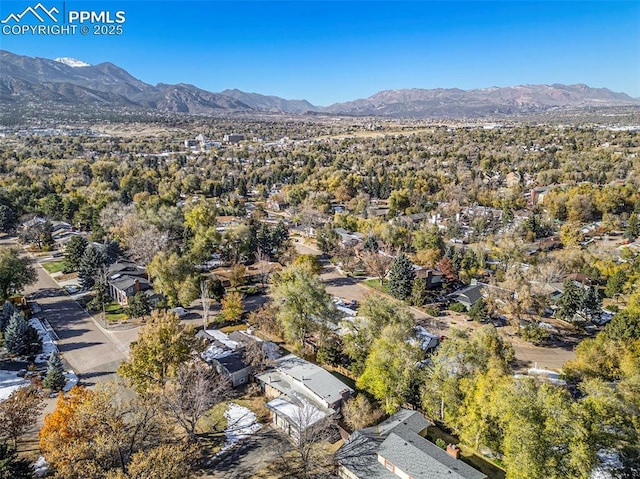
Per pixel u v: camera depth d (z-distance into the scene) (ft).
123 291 261.24
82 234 398.83
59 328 233.14
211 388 171.63
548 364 211.20
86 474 113.60
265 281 300.20
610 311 271.69
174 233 384.68
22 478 112.37
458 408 148.77
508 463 125.70
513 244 338.54
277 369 184.96
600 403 126.52
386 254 341.82
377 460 134.72
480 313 249.14
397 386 161.79
